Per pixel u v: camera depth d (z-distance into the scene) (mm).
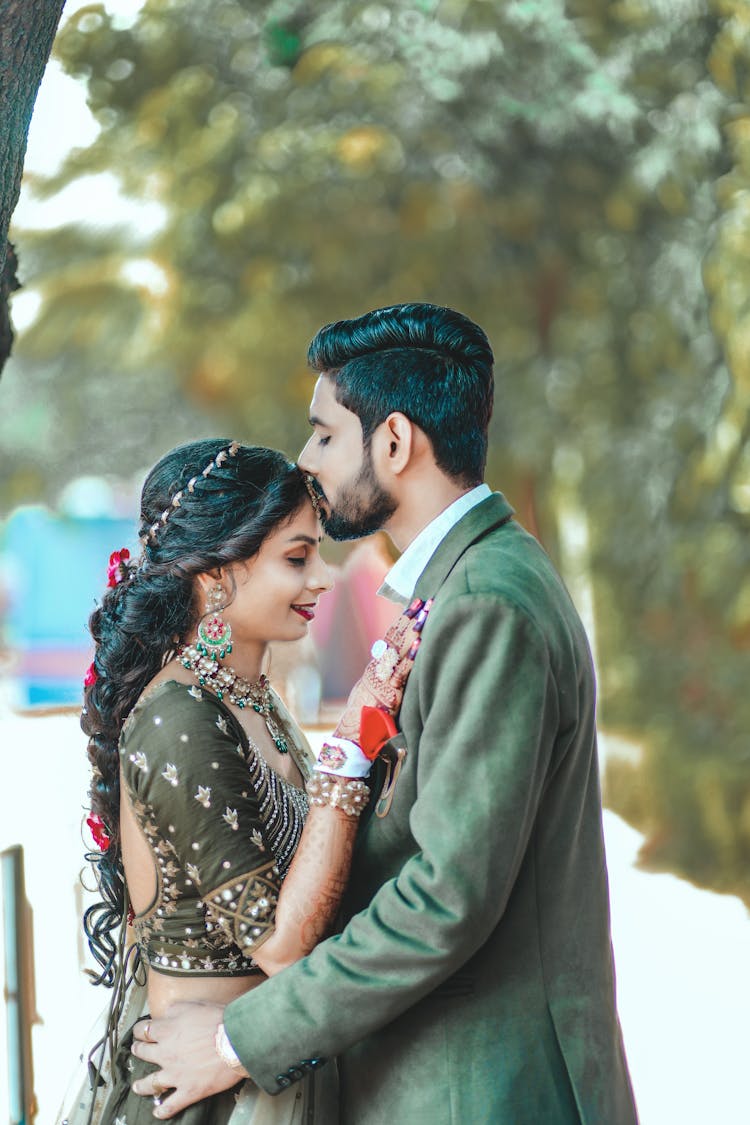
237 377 10133
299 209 9188
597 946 2395
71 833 6609
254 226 9258
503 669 2174
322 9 9414
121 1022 2621
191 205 9664
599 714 9484
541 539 10102
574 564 9703
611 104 8953
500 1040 2256
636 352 9398
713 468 8836
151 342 10711
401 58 9102
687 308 9164
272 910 2367
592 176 9250
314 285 9602
